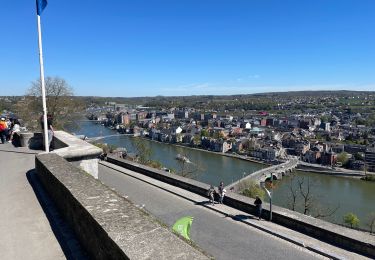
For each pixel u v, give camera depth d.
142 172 21.89
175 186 18.70
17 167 12.87
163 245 4.33
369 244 10.45
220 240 11.48
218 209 14.81
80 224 6.30
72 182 7.64
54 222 7.50
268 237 11.87
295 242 11.35
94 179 8.00
